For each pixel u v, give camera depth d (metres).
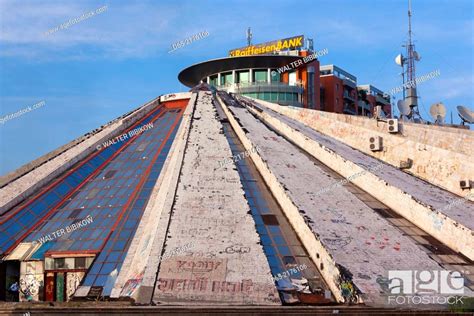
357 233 25.08
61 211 31.45
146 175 33.72
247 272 21.67
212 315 18.55
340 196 29.14
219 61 80.25
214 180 28.83
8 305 19.59
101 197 32.06
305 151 36.31
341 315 18.94
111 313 18.50
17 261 27.78
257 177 31.30
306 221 25.11
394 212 29.03
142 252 24.27
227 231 24.23
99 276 24.69
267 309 18.77
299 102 80.12
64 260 26.81
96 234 28.08
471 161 32.19
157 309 18.53
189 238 23.50
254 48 85.38
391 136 37.00
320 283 22.48
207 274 21.44
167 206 25.88
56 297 26.41
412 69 59.75
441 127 41.28
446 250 25.36
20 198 32.44
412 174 35.12
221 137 34.75
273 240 25.20
